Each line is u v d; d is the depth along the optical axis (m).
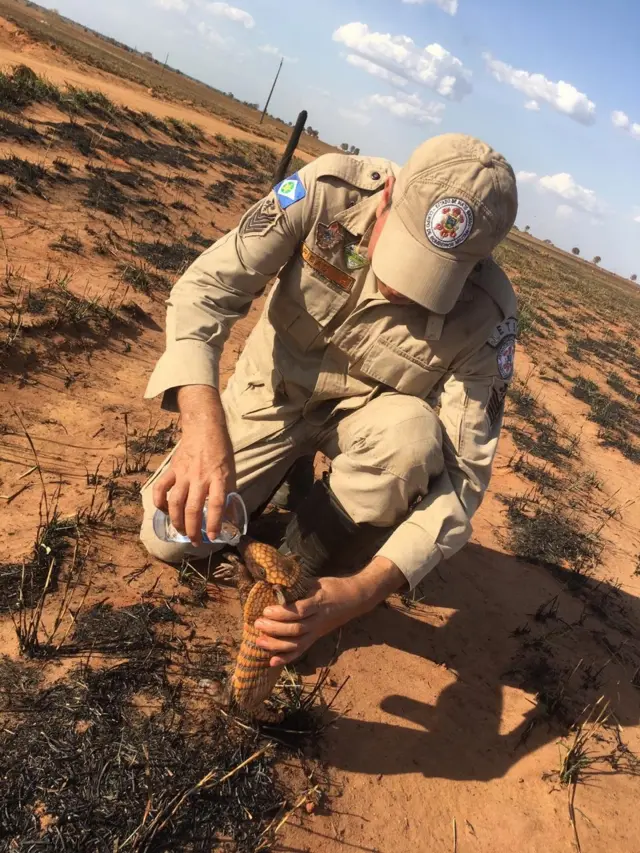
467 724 2.48
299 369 2.60
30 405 3.58
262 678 1.92
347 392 2.55
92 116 11.76
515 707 2.63
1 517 2.69
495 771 2.33
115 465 3.28
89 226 6.66
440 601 3.11
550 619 3.25
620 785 2.44
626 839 2.24
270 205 2.33
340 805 2.02
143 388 4.23
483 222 2.02
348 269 2.38
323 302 2.43
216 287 2.31
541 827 2.18
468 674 2.72
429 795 2.16
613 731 2.67
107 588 2.46
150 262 6.47
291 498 3.25
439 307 2.11
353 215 2.33
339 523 2.41
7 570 2.39
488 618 3.11
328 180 2.34
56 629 2.18
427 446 2.25
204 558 2.77
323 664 2.50
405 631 2.84
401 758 2.25
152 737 1.98
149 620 2.38
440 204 2.01
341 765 2.15
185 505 1.87
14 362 3.81
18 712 1.93
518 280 20.20
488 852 2.05
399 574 2.07
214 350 2.25
